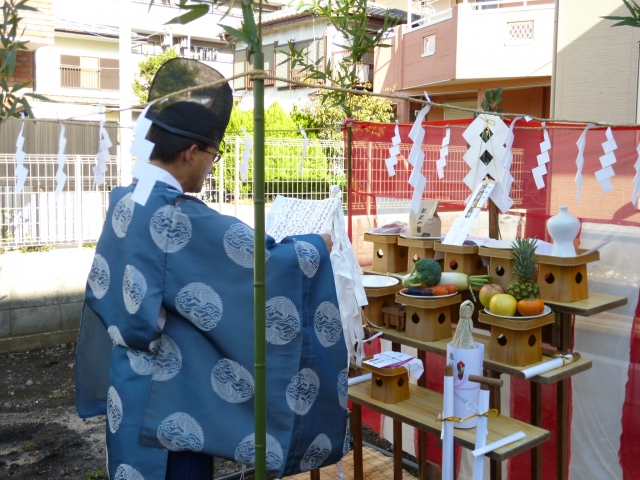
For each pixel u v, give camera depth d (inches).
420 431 110.7
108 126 78.2
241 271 59.1
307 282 61.2
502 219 113.1
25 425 163.0
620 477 98.1
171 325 60.8
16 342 221.5
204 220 59.4
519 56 456.4
